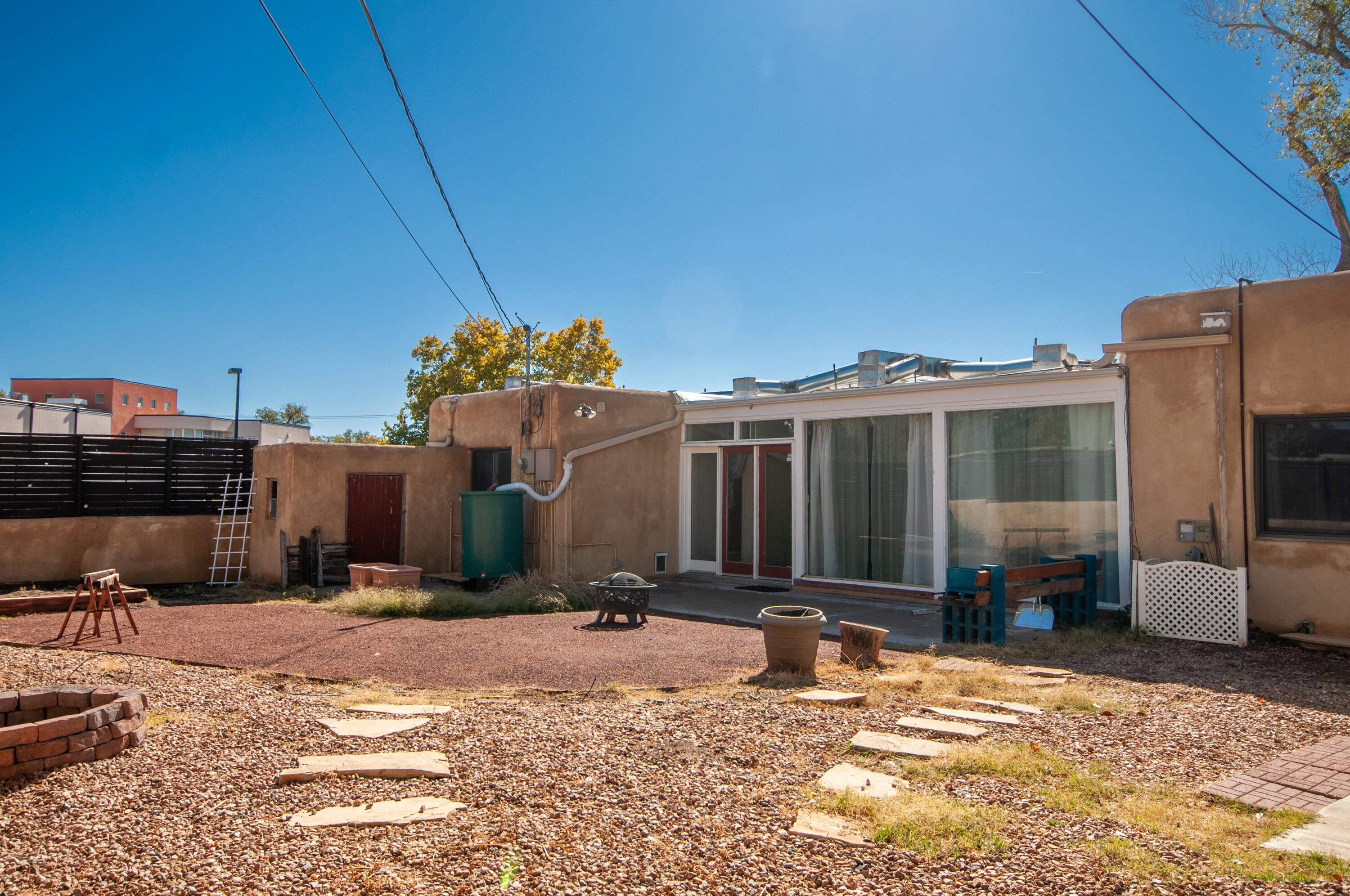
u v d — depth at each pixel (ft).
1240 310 28.96
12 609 33.24
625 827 12.34
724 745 16.34
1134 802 13.57
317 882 10.55
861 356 40.42
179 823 12.43
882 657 25.84
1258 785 14.43
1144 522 30.58
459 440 50.16
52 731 14.70
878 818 12.55
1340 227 45.42
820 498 40.73
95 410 111.86
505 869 10.93
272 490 45.16
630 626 31.22
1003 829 12.27
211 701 19.54
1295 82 46.16
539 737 16.79
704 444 45.98
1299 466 28.22
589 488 42.86
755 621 32.30
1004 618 27.76
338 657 25.20
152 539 45.14
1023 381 33.42
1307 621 27.55
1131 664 24.68
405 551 45.70
